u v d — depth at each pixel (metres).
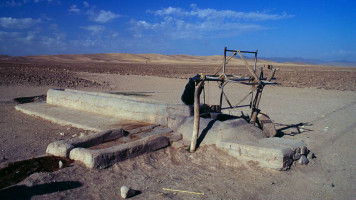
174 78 29.94
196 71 45.47
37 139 7.29
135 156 5.96
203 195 4.62
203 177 5.32
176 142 6.90
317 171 5.84
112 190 4.62
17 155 6.09
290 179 5.38
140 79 28.44
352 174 5.73
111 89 19.92
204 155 6.30
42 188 4.45
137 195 4.52
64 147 5.66
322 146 7.53
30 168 5.19
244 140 6.54
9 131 7.99
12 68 32.31
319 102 15.08
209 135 6.78
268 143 6.29
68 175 4.93
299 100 15.71
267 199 4.61
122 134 6.97
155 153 6.34
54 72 32.09
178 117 7.57
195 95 6.50
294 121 10.46
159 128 7.68
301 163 6.08
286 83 26.14
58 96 11.06
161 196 4.50
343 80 30.34
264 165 5.79
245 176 5.43
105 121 8.57
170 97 16.00
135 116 8.59
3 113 10.35
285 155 5.66
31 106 10.92
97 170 5.21
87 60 116.12
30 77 22.62
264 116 8.12
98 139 6.38
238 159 6.09
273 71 7.89
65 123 8.71
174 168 5.70
